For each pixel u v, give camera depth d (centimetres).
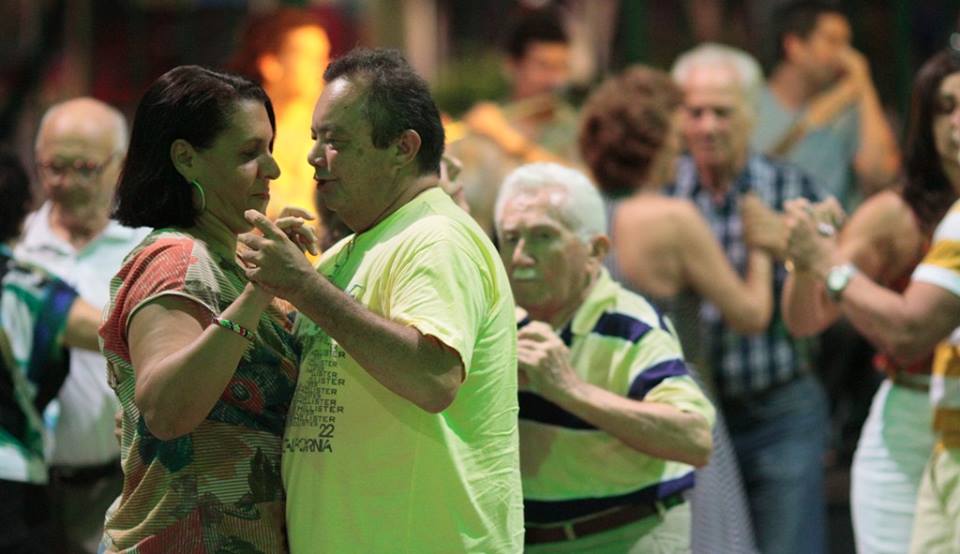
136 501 542
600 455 647
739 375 941
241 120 541
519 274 646
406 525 518
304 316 548
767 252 929
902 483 760
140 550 538
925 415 756
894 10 1462
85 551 825
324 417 526
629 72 901
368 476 519
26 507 741
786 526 937
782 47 1307
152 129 543
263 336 540
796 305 799
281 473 542
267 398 542
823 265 741
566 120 1150
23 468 739
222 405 535
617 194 878
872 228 777
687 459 636
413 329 501
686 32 1509
